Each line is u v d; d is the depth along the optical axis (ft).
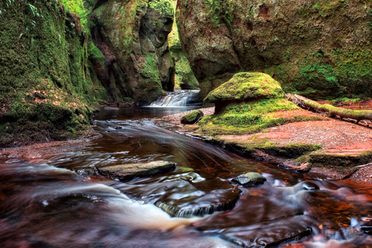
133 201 14.87
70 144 27.14
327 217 12.94
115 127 39.09
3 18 27.84
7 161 21.29
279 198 15.26
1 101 25.44
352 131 24.70
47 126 27.91
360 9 36.73
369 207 13.83
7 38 27.76
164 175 18.31
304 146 21.50
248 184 16.94
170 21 95.55
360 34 37.14
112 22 87.56
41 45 33.09
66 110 29.63
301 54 42.98
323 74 40.73
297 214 13.41
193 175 18.35
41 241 11.41
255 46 49.01
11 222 12.82
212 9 55.36
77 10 79.15
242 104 33.91
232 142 25.55
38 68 31.27
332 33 39.50
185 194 15.15
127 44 84.23
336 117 30.42
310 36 41.68
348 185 16.78
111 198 15.20
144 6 84.38
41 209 14.01
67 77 38.50
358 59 37.68
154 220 13.10
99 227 12.47
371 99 37.11
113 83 86.12
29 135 26.37
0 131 24.76
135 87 84.53
